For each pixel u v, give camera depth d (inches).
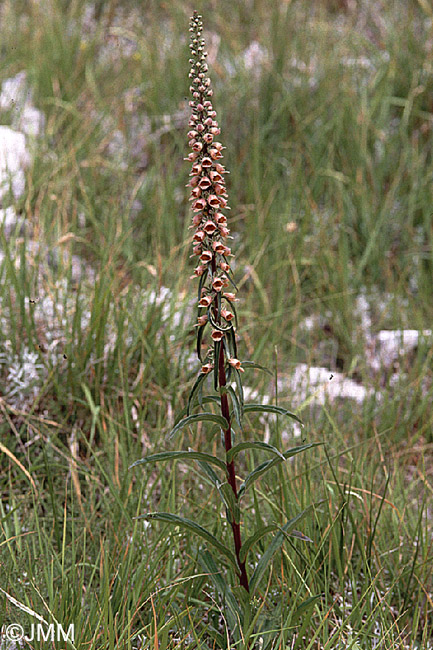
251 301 165.0
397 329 166.7
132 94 223.8
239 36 249.0
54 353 136.2
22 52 242.5
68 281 147.1
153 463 115.3
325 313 173.2
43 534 105.5
